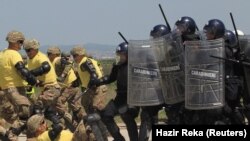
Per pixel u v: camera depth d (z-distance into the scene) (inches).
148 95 442.9
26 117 485.4
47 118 511.5
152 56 441.1
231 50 431.8
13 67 487.2
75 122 562.3
